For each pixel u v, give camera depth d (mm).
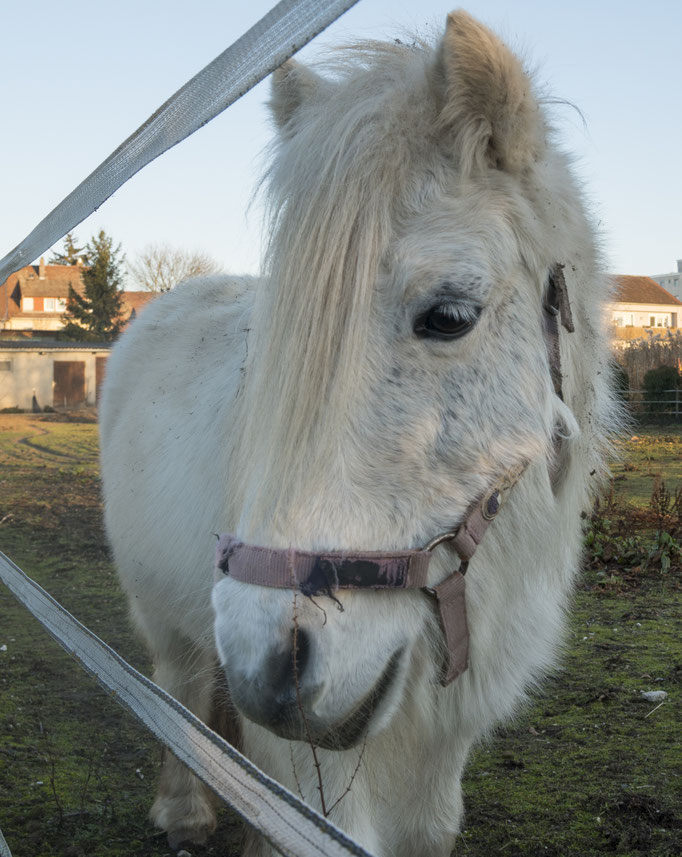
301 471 1220
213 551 1857
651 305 29203
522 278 1419
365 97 1357
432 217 1296
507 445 1392
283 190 1311
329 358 1215
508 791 2621
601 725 3080
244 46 1047
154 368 2467
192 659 2348
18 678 3326
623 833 2312
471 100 1337
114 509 2510
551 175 1545
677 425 13250
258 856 1870
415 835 1848
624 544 5703
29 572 3086
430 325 1282
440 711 1656
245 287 2631
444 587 1367
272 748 1683
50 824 2346
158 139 1304
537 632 1790
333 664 1233
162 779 2400
